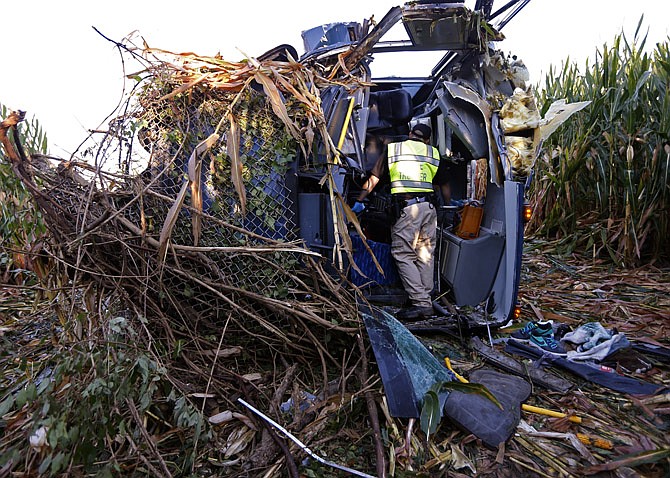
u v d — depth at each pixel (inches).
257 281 105.0
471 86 139.6
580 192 235.8
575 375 113.2
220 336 107.2
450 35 127.2
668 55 215.0
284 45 124.3
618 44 216.8
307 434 85.8
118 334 83.7
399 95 164.2
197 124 103.8
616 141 213.2
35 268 105.9
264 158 105.7
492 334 138.6
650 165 201.9
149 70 104.0
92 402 68.7
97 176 96.6
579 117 227.3
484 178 177.0
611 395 103.9
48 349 114.0
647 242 214.2
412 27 124.0
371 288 150.6
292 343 105.2
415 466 80.2
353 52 128.6
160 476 70.1
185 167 103.5
